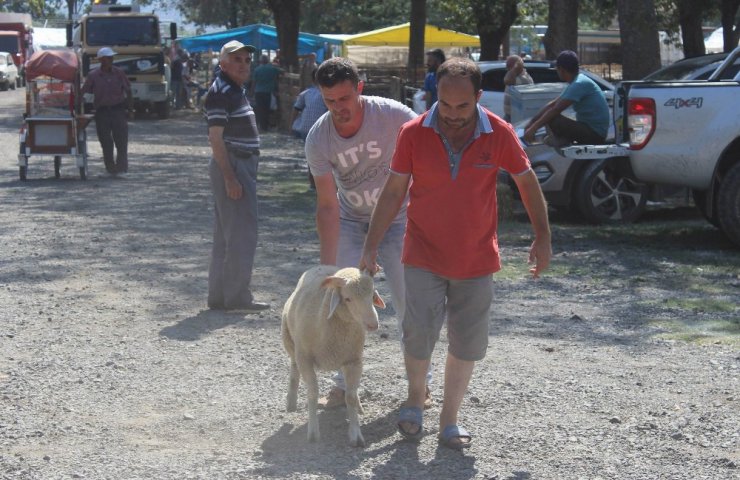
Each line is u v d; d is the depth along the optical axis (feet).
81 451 16.78
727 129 34.04
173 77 126.62
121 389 20.13
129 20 107.24
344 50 123.44
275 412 18.79
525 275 31.71
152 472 15.84
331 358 16.55
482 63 58.49
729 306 27.53
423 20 94.07
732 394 19.75
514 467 16.14
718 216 34.60
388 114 17.99
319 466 16.12
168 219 43.37
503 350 23.04
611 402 19.29
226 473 15.81
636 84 35.78
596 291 29.50
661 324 25.62
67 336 24.21
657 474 15.84
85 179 57.88
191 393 19.92
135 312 26.71
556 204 41.65
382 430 17.76
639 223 41.88
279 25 108.58
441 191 15.87
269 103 96.78
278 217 44.04
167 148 79.66
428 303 16.34
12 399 19.44
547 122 40.42
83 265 33.06
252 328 25.05
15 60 194.08
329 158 18.19
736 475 15.78
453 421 17.04
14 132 90.43
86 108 61.21
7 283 30.25
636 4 51.26
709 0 85.66
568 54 40.22
